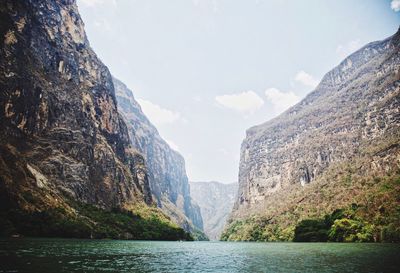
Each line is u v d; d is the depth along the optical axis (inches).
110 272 1910.7
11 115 7135.8
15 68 7534.5
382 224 5767.7
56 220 5492.1
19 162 6289.4
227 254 3683.6
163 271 2116.1
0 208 4977.9
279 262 2731.3
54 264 2030.0
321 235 6879.9
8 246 2940.5
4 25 7682.1
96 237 6151.6
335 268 2224.4
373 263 2425.0
